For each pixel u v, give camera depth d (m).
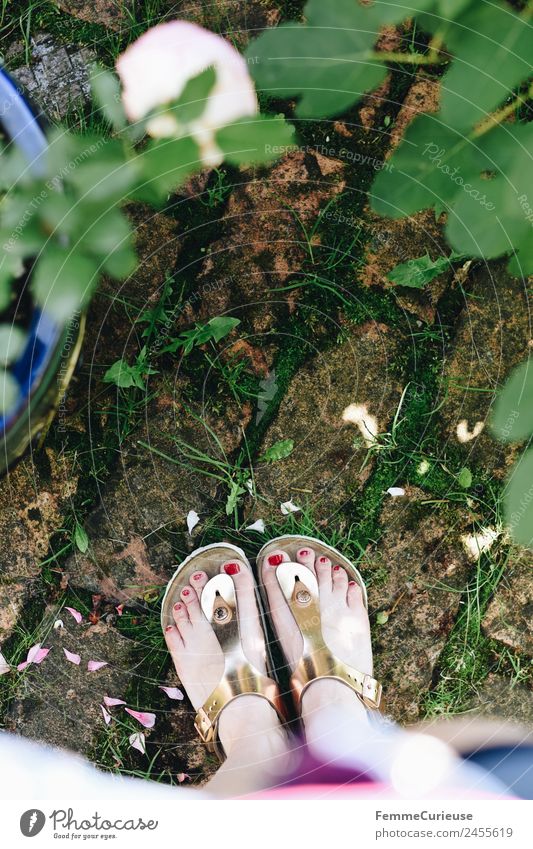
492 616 1.09
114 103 0.73
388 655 1.09
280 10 1.05
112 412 1.09
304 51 0.53
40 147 0.98
